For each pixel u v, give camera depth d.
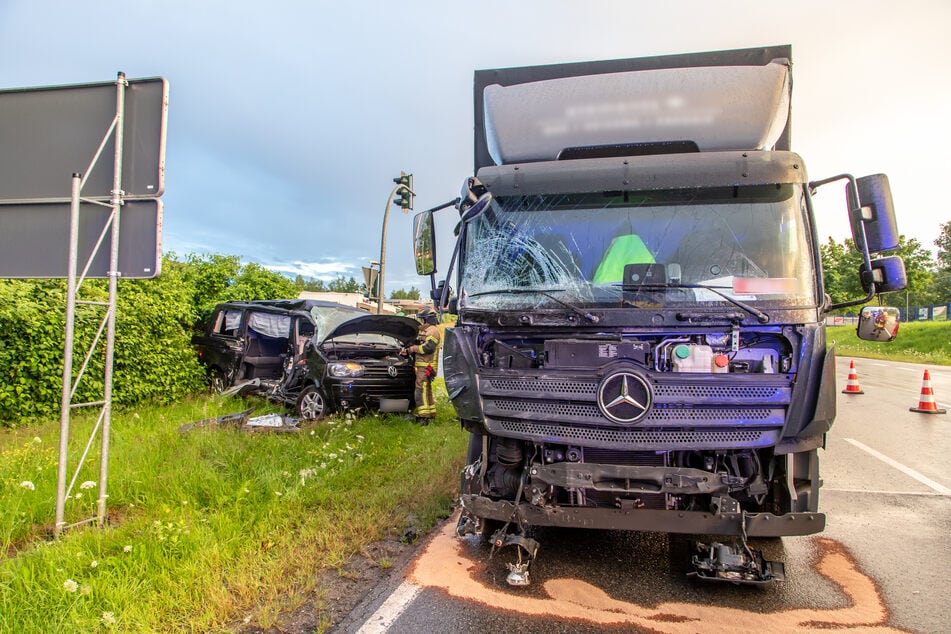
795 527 3.37
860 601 3.57
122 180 4.60
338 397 8.65
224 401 9.58
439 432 8.18
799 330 3.54
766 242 3.84
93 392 8.20
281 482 5.34
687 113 4.30
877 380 17.73
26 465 5.48
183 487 5.09
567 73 5.03
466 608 3.42
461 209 4.39
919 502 5.61
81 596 3.18
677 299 3.78
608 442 3.44
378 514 4.80
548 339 3.89
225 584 3.60
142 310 9.35
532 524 3.71
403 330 10.09
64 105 4.65
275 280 16.22
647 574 3.95
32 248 4.63
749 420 3.34
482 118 5.17
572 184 4.11
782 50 4.71
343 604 3.44
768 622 3.31
